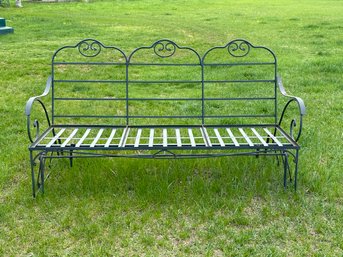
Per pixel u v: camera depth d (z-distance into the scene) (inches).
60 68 394.3
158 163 192.4
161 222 155.9
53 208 163.8
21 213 161.5
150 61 429.1
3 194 176.6
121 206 163.9
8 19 732.7
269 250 141.1
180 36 579.8
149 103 293.0
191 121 255.4
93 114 271.4
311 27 632.4
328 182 180.4
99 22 714.2
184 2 1070.4
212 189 174.1
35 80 351.6
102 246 143.4
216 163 191.9
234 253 139.6
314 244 145.4
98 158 197.0
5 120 257.1
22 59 423.2
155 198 167.8
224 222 154.9
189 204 165.3
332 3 992.9
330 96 301.7
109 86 338.3
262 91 316.2
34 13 834.2
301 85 331.6
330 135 230.1
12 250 142.8
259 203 167.5
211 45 514.6
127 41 536.7
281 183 179.5
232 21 722.8
